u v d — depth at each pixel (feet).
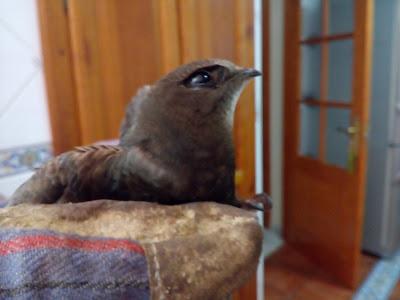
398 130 7.57
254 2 3.92
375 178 7.90
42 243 1.33
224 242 1.42
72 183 1.61
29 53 3.44
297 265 8.09
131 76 3.72
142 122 1.59
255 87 4.00
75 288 1.27
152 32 3.66
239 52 3.84
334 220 7.43
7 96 3.37
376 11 7.28
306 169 8.09
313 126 8.04
